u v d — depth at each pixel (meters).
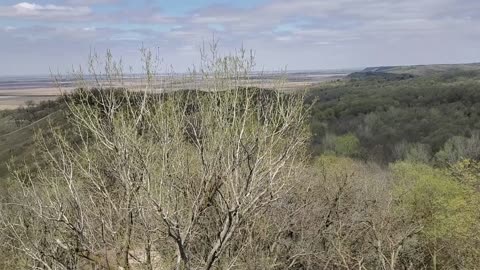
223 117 7.86
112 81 7.23
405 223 16.36
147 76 7.45
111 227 6.62
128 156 6.53
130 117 7.56
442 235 16.75
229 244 8.05
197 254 8.22
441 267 16.53
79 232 6.42
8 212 7.92
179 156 7.22
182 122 7.52
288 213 12.72
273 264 9.93
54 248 6.98
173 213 6.20
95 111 6.98
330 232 13.45
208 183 6.90
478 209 16.20
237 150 6.64
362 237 14.91
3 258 8.21
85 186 7.44
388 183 23.64
